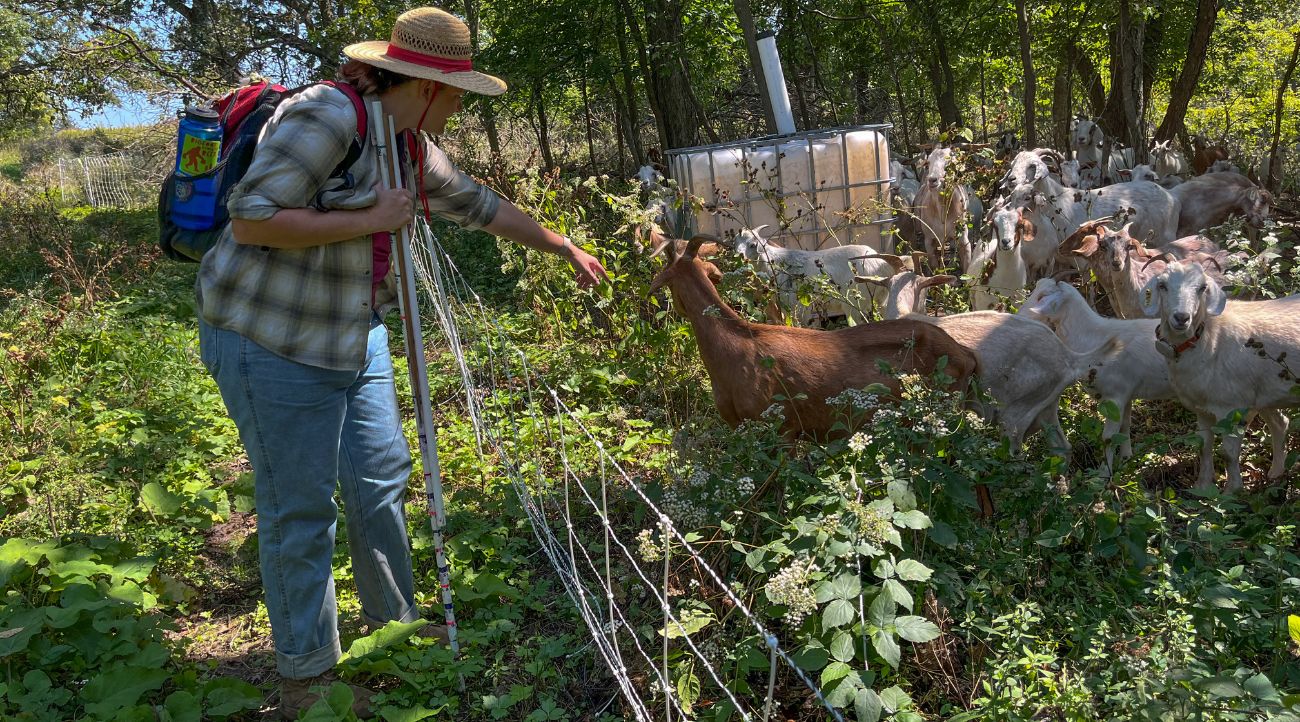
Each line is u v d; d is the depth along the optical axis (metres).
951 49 16.89
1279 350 4.65
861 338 4.52
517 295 9.20
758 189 7.42
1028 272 8.57
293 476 3.07
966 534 3.50
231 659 3.73
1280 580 3.24
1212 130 20.75
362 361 3.06
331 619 3.30
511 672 3.54
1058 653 3.31
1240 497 3.90
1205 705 2.46
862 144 7.99
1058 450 4.81
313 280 2.93
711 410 5.87
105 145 33.88
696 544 3.68
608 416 5.82
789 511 3.48
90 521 4.66
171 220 2.97
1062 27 14.94
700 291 4.57
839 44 17.36
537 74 15.76
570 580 3.99
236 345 2.96
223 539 4.80
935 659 3.12
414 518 4.65
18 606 3.55
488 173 10.02
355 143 2.89
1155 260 6.56
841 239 8.16
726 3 15.48
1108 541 3.34
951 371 4.41
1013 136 13.32
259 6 19.09
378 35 17.03
